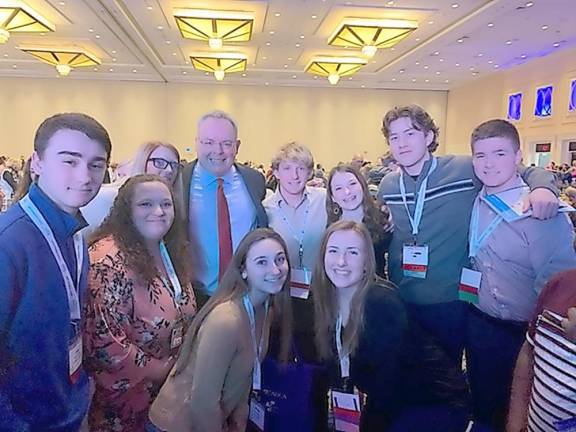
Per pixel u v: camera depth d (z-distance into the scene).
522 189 1.96
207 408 1.59
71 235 1.25
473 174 2.14
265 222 2.56
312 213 2.59
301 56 15.25
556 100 14.05
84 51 14.37
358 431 1.81
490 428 1.89
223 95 19.28
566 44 12.96
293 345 1.90
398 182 2.33
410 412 1.84
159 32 12.52
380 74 17.50
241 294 1.73
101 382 1.60
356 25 11.23
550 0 9.12
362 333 1.78
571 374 1.25
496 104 17.09
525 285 1.93
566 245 1.83
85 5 10.22
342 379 1.82
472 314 2.12
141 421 1.70
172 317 1.76
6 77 18.23
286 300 1.86
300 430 1.85
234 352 1.64
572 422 1.25
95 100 18.77
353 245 1.77
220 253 2.44
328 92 19.58
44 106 18.53
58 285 1.19
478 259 2.05
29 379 1.14
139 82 18.89
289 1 9.94
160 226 1.76
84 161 1.20
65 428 1.23
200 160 2.47
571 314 1.27
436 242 2.17
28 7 10.45
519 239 1.90
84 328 1.52
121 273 1.64
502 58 14.83
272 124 19.52
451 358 2.15
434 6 10.06
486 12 9.97
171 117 19.20
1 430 1.10
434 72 17.03
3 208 5.76
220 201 2.46
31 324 1.13
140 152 2.52
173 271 1.89
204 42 13.56
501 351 2.01
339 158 19.80
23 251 1.12
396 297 1.85
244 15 10.84
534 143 15.16
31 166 1.23
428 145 2.21
